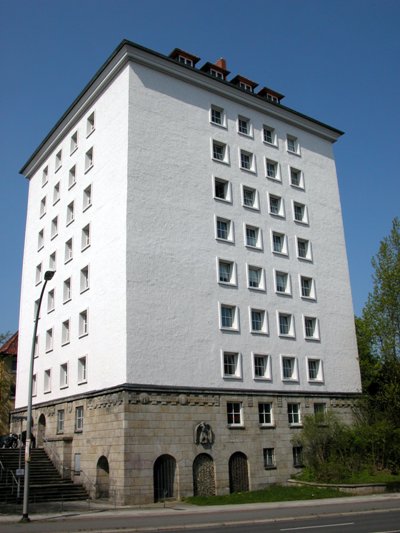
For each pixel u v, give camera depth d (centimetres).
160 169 3688
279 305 4072
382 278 4584
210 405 3412
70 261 4116
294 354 4028
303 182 4634
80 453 3438
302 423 3847
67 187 4381
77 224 4088
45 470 3591
